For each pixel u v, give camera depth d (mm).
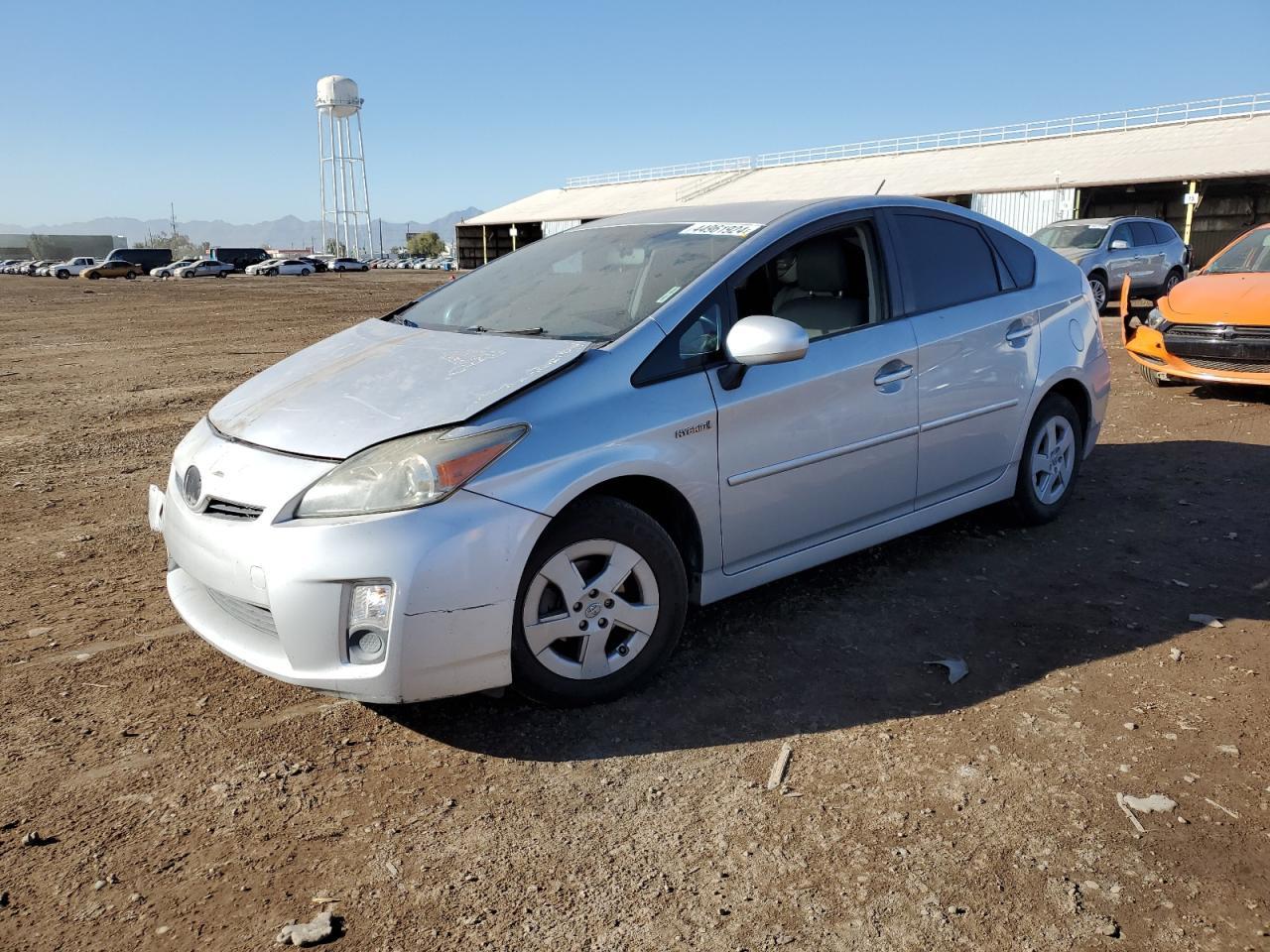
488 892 2229
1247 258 8344
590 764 2748
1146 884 2217
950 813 2490
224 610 2977
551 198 63375
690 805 2547
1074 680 3180
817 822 2465
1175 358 7711
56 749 2844
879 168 45188
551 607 2936
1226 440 6367
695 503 3162
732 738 2873
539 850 2375
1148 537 4523
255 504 2727
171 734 2932
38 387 10438
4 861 2336
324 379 3219
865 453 3682
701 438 3146
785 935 2078
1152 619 3639
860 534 3795
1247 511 4875
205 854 2367
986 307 4215
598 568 3008
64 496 5812
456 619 2658
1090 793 2561
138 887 2246
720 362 3246
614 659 3064
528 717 3010
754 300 3432
